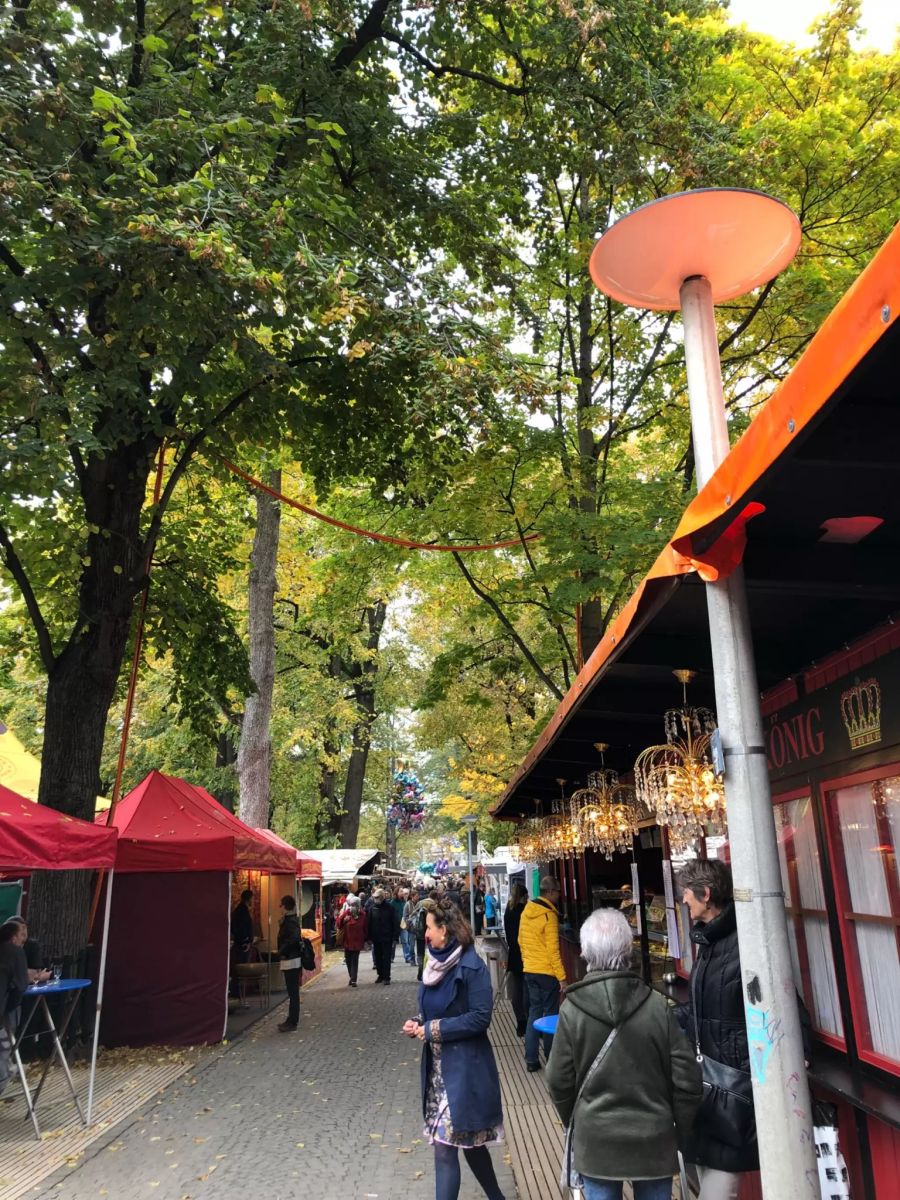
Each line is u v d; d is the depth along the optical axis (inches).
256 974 634.8
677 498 484.7
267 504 781.9
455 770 1179.3
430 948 196.7
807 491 116.4
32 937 434.0
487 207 523.5
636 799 348.5
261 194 350.9
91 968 457.7
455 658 646.5
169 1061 424.5
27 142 343.0
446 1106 186.4
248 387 446.6
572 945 480.4
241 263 316.5
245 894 652.1
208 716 629.9
